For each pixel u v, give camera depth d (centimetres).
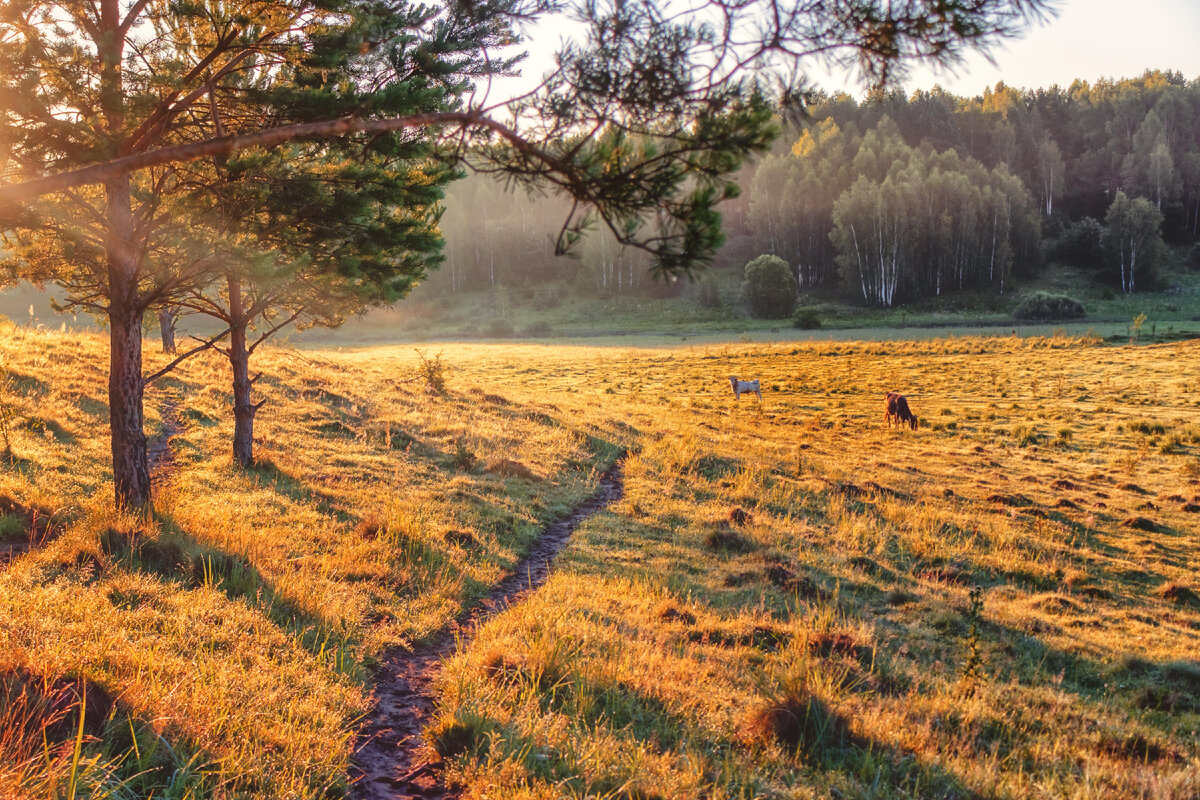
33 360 1786
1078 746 666
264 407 1938
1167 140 13175
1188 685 849
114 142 729
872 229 10456
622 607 946
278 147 851
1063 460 2311
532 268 12781
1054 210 13150
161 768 443
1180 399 3195
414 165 976
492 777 489
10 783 363
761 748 595
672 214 343
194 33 890
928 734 629
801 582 1104
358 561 980
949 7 301
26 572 726
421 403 2400
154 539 854
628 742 560
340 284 1136
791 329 8556
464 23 654
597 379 4406
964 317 8669
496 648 729
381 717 613
